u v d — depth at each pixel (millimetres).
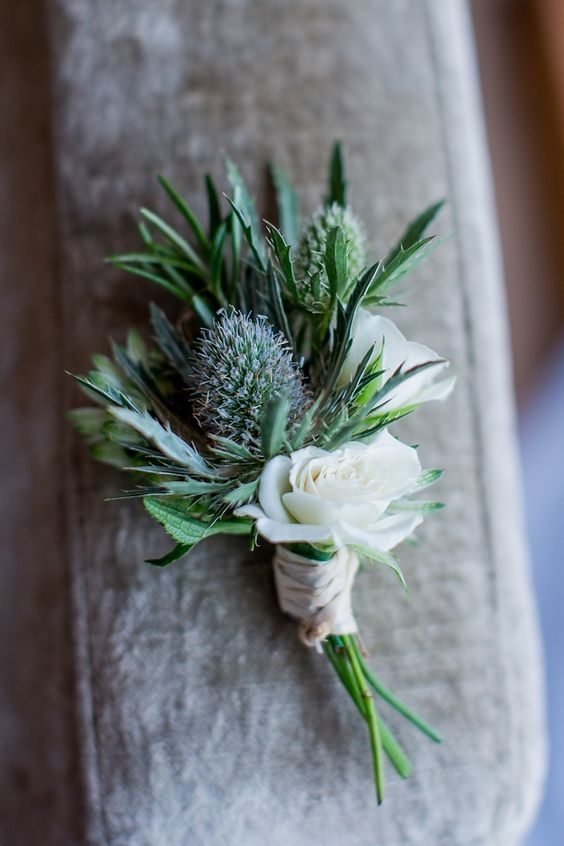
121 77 383
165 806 353
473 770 366
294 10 388
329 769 357
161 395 331
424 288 380
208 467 312
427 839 364
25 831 397
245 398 305
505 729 369
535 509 597
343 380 312
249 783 355
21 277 410
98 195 379
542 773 376
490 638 371
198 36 385
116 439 319
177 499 319
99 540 362
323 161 382
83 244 378
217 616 358
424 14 396
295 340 330
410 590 369
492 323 388
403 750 363
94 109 382
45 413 392
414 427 375
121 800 353
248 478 312
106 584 360
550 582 581
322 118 384
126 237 377
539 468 605
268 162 380
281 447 305
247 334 304
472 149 396
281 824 357
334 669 356
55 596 383
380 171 383
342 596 335
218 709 355
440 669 367
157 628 358
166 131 381
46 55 397
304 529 294
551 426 611
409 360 310
